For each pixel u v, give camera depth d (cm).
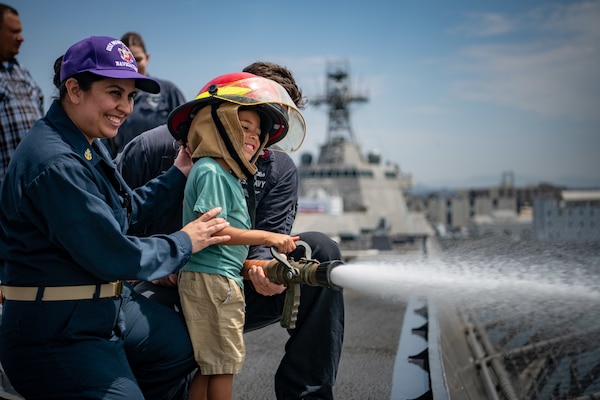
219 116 236
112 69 212
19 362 209
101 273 203
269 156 287
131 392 211
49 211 200
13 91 461
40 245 207
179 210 289
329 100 4831
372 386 379
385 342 521
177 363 237
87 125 216
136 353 232
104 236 203
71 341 208
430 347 377
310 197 4212
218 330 236
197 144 248
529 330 827
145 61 562
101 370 207
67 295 208
